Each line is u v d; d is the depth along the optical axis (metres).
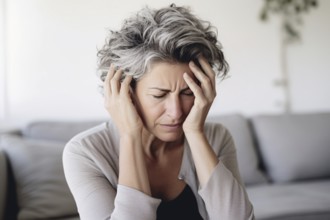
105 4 2.43
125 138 0.83
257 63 2.78
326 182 2.20
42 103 2.34
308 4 2.92
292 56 2.89
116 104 0.84
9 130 2.03
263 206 1.73
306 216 1.66
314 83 2.96
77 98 2.40
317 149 2.28
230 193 0.85
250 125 2.41
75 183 0.86
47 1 2.34
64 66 2.37
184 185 0.94
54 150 1.79
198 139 0.86
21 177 1.70
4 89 2.26
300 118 2.39
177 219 0.91
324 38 2.97
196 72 0.81
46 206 1.63
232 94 2.72
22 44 2.31
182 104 0.84
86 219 0.82
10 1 2.28
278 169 2.23
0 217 1.64
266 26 2.80
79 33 2.39
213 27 0.86
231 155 1.02
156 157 0.94
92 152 0.87
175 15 0.80
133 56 0.80
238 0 2.72
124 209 0.78
